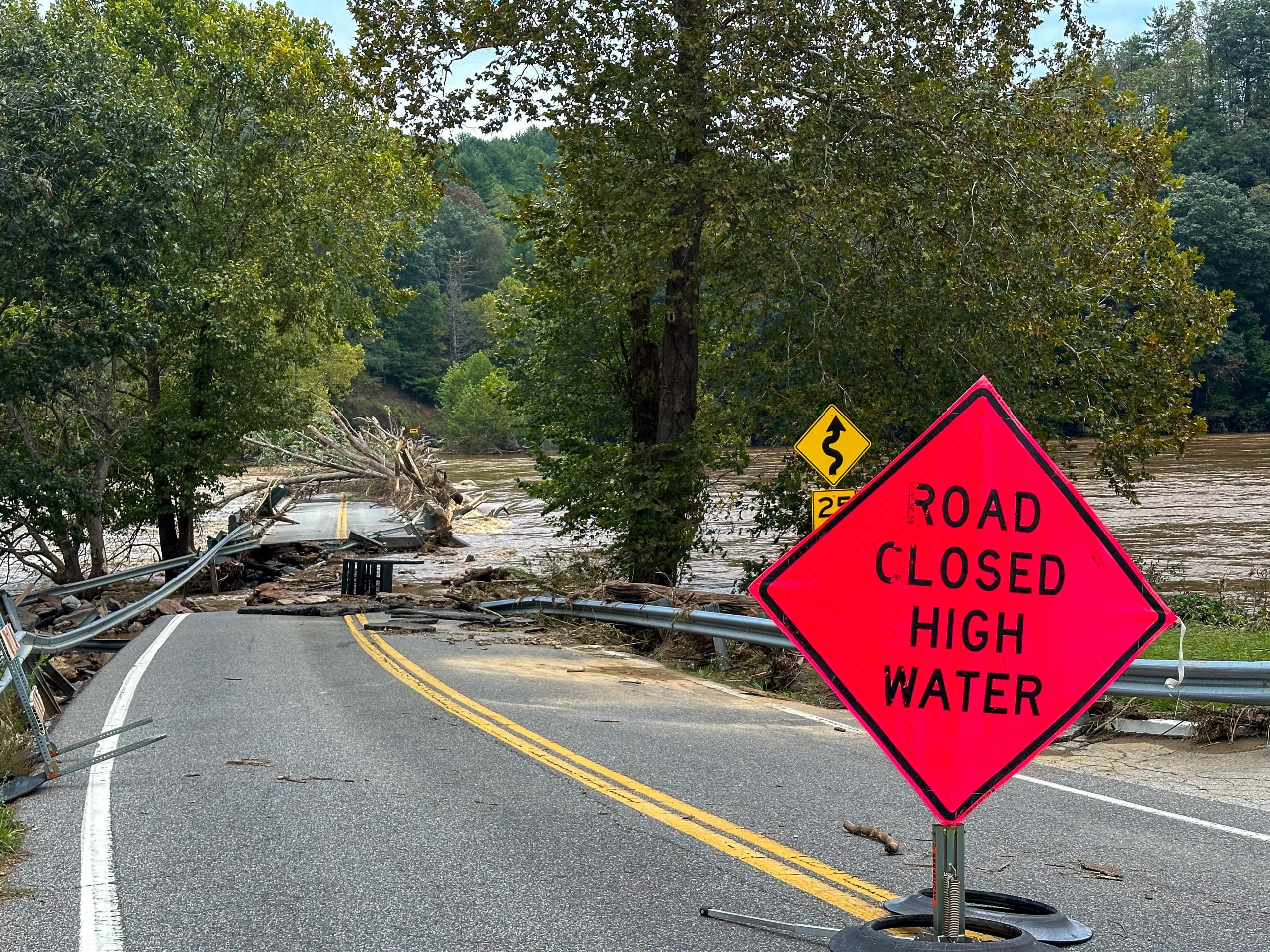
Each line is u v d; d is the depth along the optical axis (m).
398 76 21.28
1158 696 9.76
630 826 6.77
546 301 25.98
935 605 4.30
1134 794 7.86
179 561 29.03
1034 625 4.28
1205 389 101.12
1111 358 21.02
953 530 4.32
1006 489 4.32
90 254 25.08
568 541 41.53
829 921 5.07
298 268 35.06
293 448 56.69
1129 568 4.26
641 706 11.77
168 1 35.22
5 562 37.97
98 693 12.27
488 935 4.91
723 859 6.07
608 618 18.42
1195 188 105.12
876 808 7.28
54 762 8.26
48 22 28.22
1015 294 19.31
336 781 8.02
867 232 19.64
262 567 34.88
